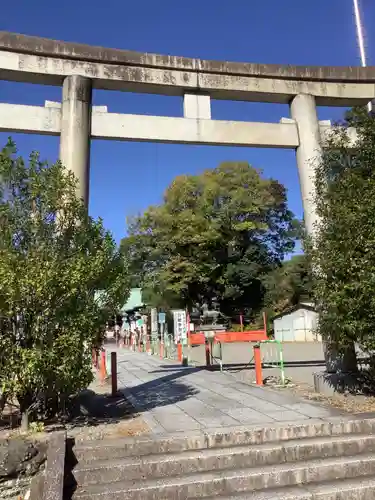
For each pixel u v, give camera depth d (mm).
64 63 10148
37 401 6555
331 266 8164
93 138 10352
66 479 5230
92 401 8367
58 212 7129
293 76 11492
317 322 9156
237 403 8586
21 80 10203
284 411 7578
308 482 5406
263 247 40719
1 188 6828
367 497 5113
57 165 7258
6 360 6098
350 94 11828
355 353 9242
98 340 7316
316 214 9531
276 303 39219
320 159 10117
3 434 6262
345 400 8375
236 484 5238
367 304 7535
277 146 11266
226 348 27359
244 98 11609
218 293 38219
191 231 34312
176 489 5078
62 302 6512
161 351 22219
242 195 36344
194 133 10781
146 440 5965
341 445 6043
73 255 6848
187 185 36375
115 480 5312
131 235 37625
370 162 8680
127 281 7574
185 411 7973
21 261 6129
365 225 7711
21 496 5043
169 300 36719
